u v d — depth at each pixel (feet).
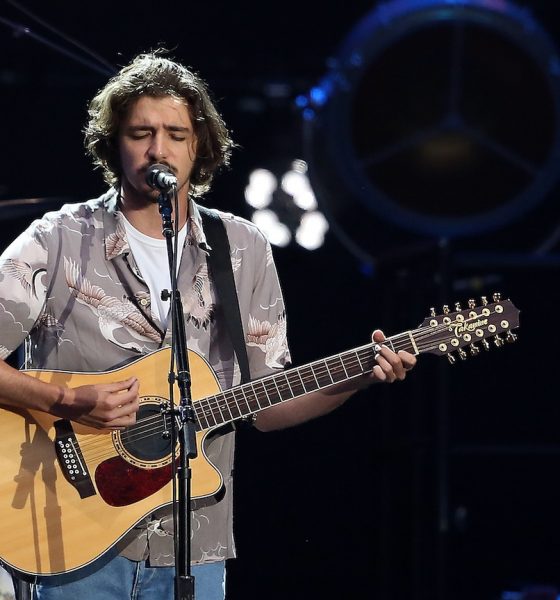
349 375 40.96
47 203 66.69
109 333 39.81
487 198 74.84
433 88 73.92
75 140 72.38
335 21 74.69
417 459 68.13
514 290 70.38
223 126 42.19
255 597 74.84
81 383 39.24
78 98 72.33
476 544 71.51
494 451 69.36
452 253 66.33
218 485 39.63
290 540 75.31
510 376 71.20
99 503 39.24
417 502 67.97
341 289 76.07
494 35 73.46
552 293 70.44
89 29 71.46
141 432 39.58
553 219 76.95
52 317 39.91
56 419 39.60
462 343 41.42
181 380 36.47
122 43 71.92
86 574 38.96
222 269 41.04
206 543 39.70
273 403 40.52
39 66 71.26
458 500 71.26
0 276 39.32
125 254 40.14
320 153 73.77
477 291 70.23
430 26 73.15
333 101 73.10
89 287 39.88
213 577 39.93
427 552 69.21
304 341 75.92
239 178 74.54
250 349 41.96
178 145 40.01
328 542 75.41
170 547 39.47
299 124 74.23
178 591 34.86
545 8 75.56
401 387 73.72
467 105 74.33
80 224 40.42
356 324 76.02
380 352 40.40
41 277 39.70
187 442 35.73
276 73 74.59
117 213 40.57
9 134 71.92
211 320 40.86
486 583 71.51
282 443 75.61
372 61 73.26
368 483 75.56
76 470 39.29
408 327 71.00
